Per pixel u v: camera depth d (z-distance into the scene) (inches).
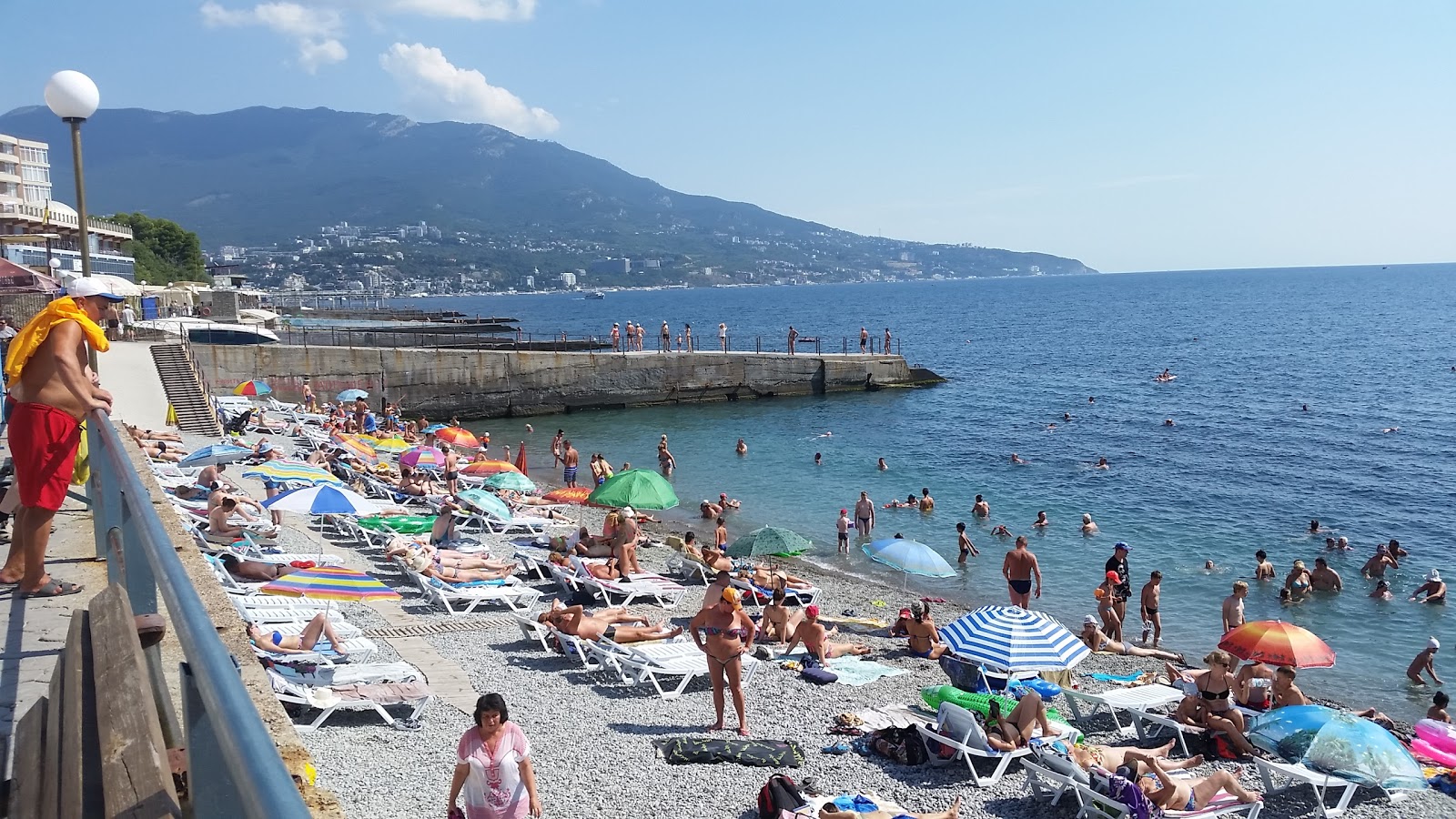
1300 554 1102.4
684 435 1950.1
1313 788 497.4
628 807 426.6
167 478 882.8
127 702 90.0
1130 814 433.7
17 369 206.7
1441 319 5103.3
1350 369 2965.1
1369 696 733.9
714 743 488.4
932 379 2613.2
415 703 488.1
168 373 1544.0
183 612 69.4
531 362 2164.1
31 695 156.4
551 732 502.3
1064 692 596.4
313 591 624.1
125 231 3494.1
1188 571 1044.5
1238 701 583.2
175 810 68.7
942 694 532.4
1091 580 1021.8
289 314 4050.2
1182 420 2068.2
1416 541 1155.9
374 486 1146.7
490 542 978.1
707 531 1227.2
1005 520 1272.1
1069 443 1808.6
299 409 1791.3
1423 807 490.0
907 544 860.0
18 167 3816.4
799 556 1106.7
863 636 751.7
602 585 779.4
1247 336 4335.6
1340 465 1584.6
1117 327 5162.4
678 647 614.2
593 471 1371.8
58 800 89.1
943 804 462.3
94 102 401.4
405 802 389.7
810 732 533.6
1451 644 834.2
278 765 45.6
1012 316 6574.8
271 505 802.8
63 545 259.9
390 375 2041.1
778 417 2159.2
